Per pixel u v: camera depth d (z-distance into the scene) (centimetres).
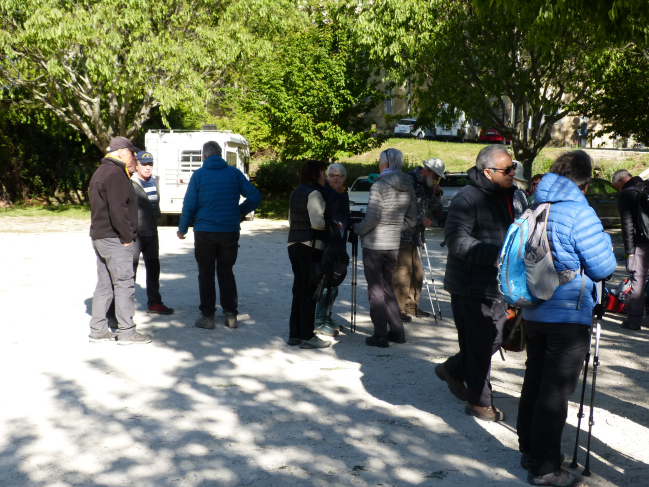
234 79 2347
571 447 380
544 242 322
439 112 1922
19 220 2072
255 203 677
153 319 720
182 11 2028
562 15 862
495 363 564
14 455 364
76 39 1878
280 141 2338
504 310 428
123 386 490
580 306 321
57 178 2758
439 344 621
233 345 614
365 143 2261
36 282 952
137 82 2045
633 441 389
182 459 361
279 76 2217
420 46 1745
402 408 447
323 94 2172
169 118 2986
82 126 2284
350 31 2016
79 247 1407
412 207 626
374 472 346
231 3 2133
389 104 4106
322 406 450
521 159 1952
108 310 677
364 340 639
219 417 427
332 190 613
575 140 3569
